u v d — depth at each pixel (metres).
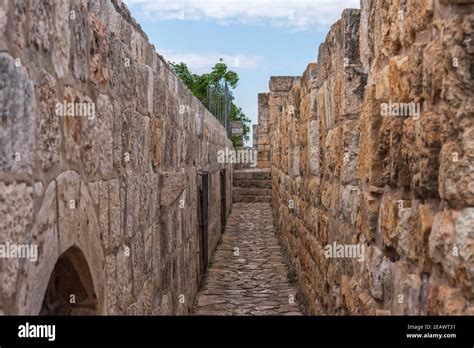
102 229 2.96
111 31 3.25
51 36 2.19
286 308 7.59
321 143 6.19
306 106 7.63
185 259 6.89
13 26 1.81
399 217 2.96
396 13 3.01
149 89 4.47
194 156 8.27
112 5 3.33
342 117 4.78
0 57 1.71
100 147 2.94
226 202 15.99
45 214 2.08
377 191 3.46
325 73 5.88
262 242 12.95
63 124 2.33
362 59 4.06
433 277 2.51
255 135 28.80
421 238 2.60
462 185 2.15
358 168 4.20
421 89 2.60
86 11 2.71
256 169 23.41
